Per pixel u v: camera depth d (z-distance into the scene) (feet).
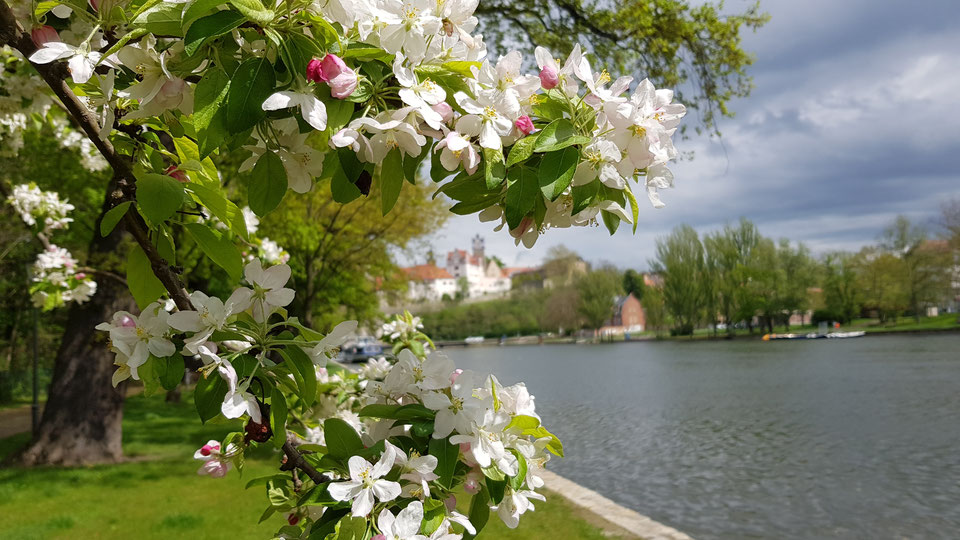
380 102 3.81
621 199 4.11
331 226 51.29
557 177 3.72
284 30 3.49
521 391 4.73
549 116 3.96
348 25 3.58
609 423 54.34
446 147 3.80
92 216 39.93
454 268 464.65
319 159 3.92
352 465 3.81
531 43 35.73
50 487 23.97
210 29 3.16
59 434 28.43
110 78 3.67
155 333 3.79
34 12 4.23
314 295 54.70
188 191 4.51
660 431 49.44
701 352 167.12
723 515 27.30
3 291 60.44
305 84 3.50
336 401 10.12
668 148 4.04
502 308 329.72
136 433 38.88
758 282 221.66
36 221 19.81
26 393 69.05
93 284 20.77
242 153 3.99
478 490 4.58
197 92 3.37
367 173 4.10
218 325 3.81
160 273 4.38
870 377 82.58
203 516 19.54
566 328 297.74
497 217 4.36
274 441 3.97
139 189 3.93
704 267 228.02
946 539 23.68
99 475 25.89
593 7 33.27
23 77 10.29
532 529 18.38
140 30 3.34
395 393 4.51
